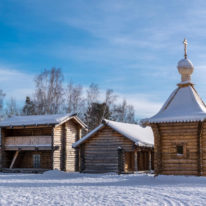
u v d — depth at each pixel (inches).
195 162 874.8
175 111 922.1
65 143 1462.8
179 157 892.0
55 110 1910.7
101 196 581.3
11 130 1592.0
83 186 779.4
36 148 1441.9
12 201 533.0
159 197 557.9
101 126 1230.9
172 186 744.3
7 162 1530.5
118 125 1264.8
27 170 1424.7
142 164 1343.5
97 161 1240.8
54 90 1926.7
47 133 1514.5
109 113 2228.1
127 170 1230.3
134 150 1175.6
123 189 694.5
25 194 626.5
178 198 544.1
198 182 826.2
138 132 1311.5
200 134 874.1
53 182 907.4
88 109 2105.1
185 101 938.7
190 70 974.4
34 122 1430.9
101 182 883.4
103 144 1240.2
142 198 546.6
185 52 999.6
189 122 882.1
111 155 1220.5
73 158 1503.4
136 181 892.0
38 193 641.6
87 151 1264.8
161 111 947.3
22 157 1567.4
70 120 1507.1
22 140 1483.8
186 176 864.9
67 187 759.7
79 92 2041.1
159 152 911.0
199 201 510.6
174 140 901.8
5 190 704.4
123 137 1207.6
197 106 915.4
